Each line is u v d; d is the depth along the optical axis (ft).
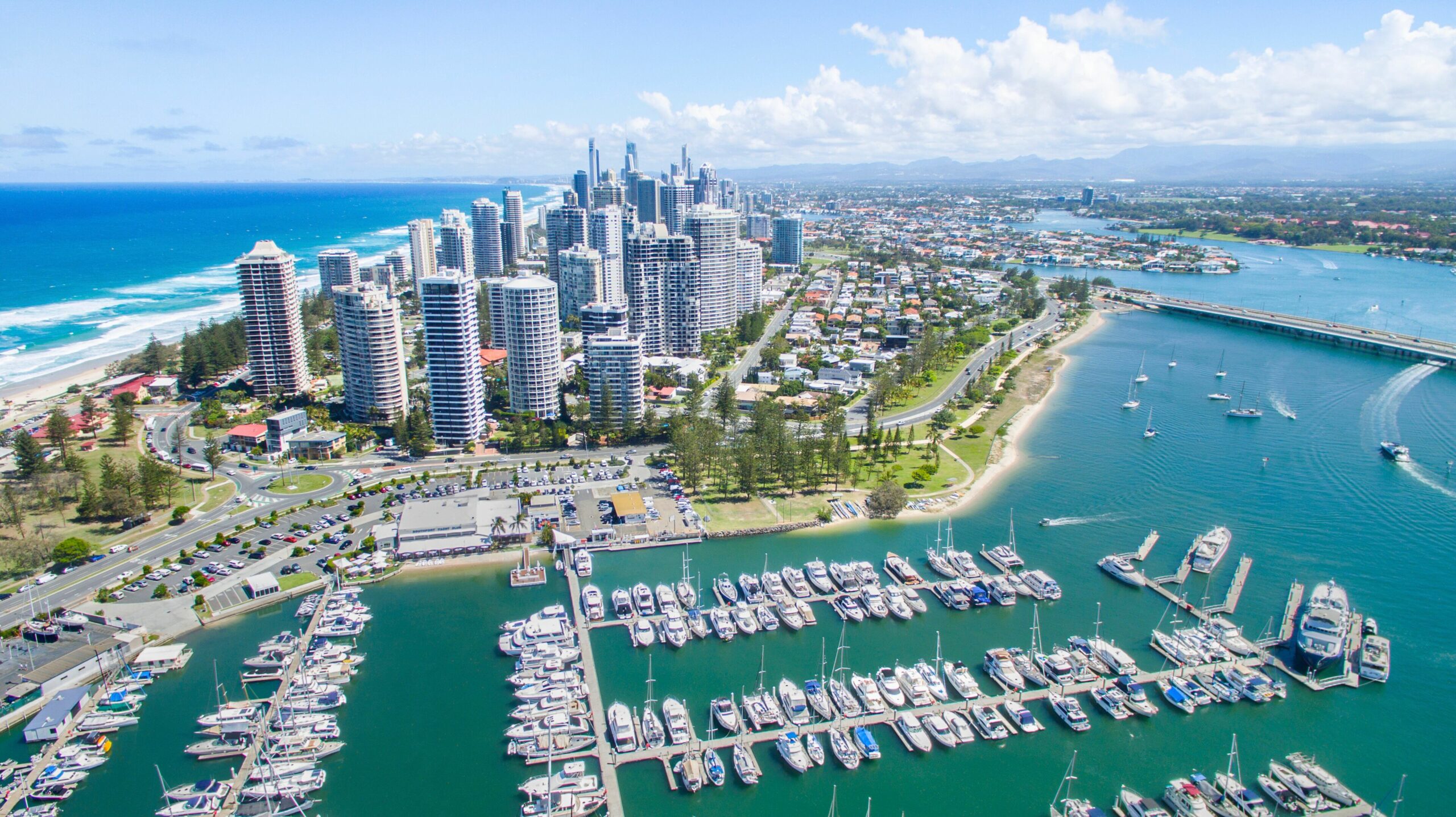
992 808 588.50
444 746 638.94
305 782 592.60
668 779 604.08
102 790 591.78
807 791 602.03
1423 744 651.25
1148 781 612.70
